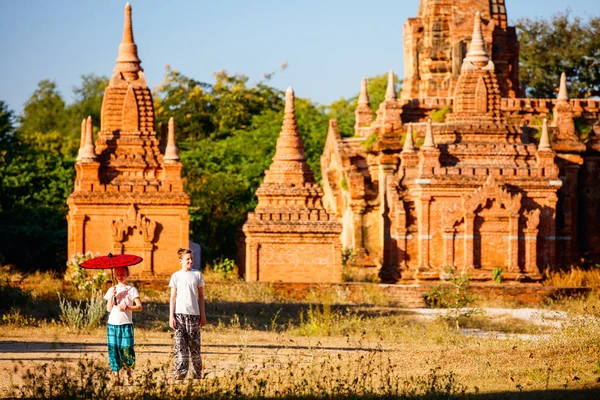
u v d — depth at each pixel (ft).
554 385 76.48
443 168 177.88
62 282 154.81
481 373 81.41
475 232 177.17
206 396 70.79
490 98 186.60
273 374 80.38
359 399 71.20
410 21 222.28
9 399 70.49
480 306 151.43
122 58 177.17
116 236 170.60
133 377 79.87
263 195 180.34
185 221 172.14
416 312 138.10
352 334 114.32
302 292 161.07
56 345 97.66
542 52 313.53
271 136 276.00
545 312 136.46
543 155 180.75
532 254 177.88
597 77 312.29
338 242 177.58
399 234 180.24
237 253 204.23
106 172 172.86
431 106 207.21
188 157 265.34
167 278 166.61
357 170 209.77
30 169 219.61
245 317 126.31
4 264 191.11
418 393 73.67
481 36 188.96
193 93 322.55
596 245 200.13
